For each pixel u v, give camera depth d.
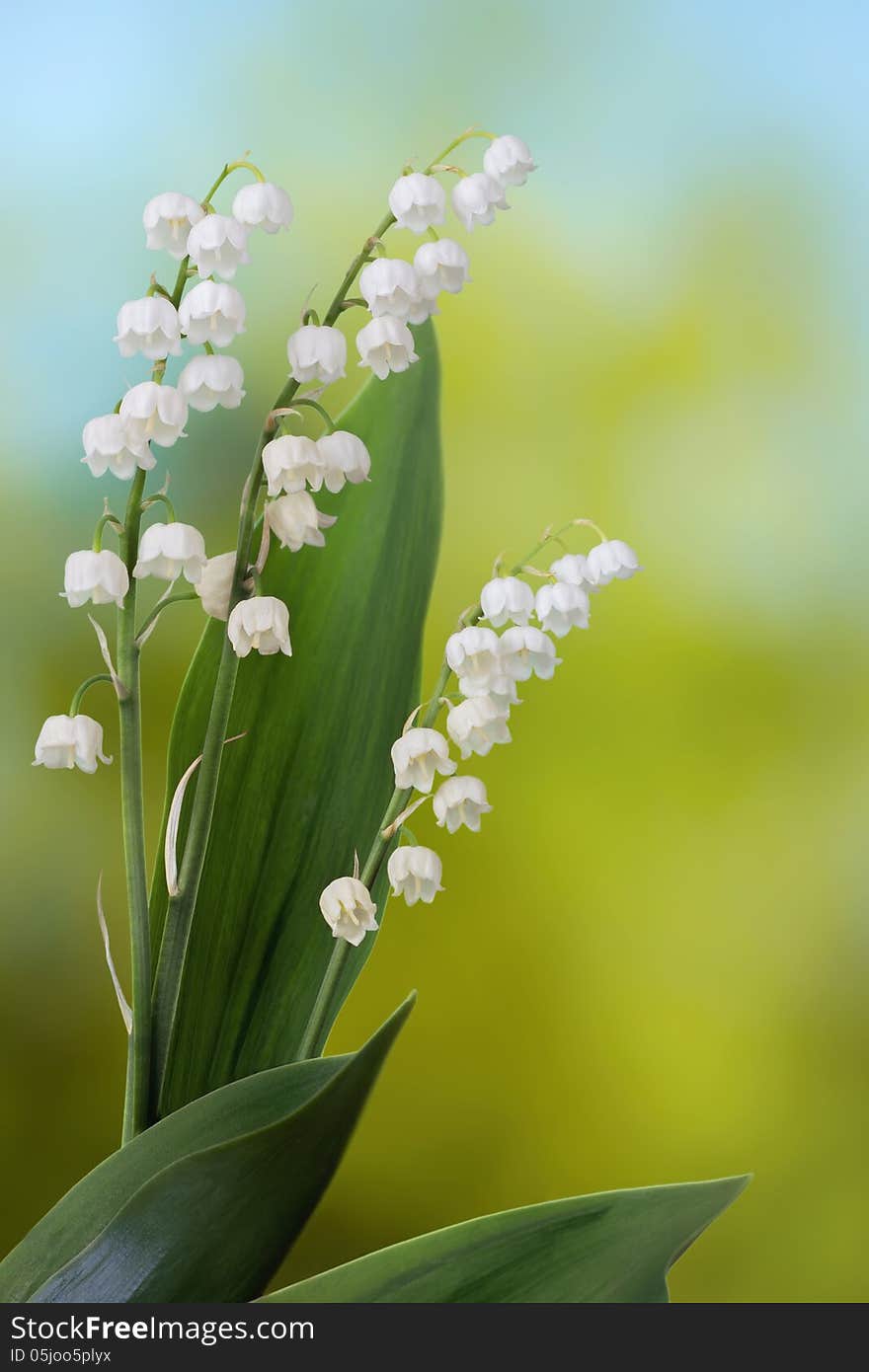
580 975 1.10
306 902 0.57
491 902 1.08
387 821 0.55
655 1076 1.11
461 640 0.55
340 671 0.58
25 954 1.05
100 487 1.05
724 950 1.12
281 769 0.57
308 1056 0.55
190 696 0.57
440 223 0.54
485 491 1.12
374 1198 1.08
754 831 1.12
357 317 1.09
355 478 0.54
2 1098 1.04
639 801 1.11
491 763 1.08
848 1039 1.12
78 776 1.05
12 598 1.05
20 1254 0.52
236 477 1.05
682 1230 0.52
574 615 0.55
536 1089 1.09
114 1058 1.05
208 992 0.56
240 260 0.53
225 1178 0.51
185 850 0.56
